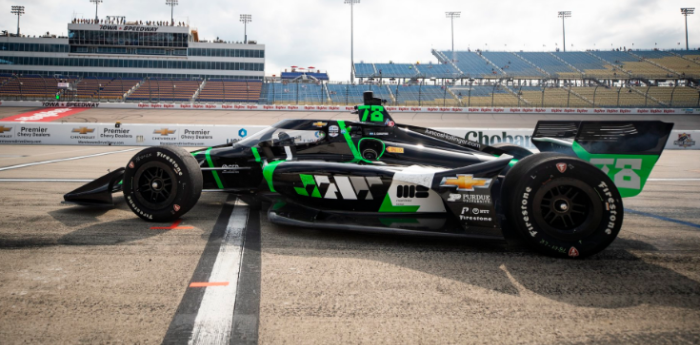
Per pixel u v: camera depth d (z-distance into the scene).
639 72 46.09
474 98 38.84
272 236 2.78
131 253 2.36
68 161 8.58
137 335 1.46
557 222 2.46
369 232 2.77
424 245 2.62
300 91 42.16
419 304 1.76
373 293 1.86
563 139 3.73
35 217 3.21
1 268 2.08
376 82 47.44
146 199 3.18
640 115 31.20
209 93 41.25
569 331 1.55
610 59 51.41
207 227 3.00
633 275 2.13
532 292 1.90
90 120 25.45
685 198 4.74
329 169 3.03
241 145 3.94
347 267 2.20
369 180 2.94
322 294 1.84
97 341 1.42
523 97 38.59
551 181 2.33
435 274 2.11
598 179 2.30
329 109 34.44
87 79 41.34
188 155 3.08
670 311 1.73
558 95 38.62
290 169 3.14
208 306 1.70
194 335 1.47
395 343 1.45
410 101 38.19
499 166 2.61
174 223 3.11
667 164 9.47
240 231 2.90
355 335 1.49
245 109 33.53
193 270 2.11
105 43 48.41
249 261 2.26
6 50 47.66
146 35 48.78
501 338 1.49
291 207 3.20
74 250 2.39
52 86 40.34
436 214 2.91
